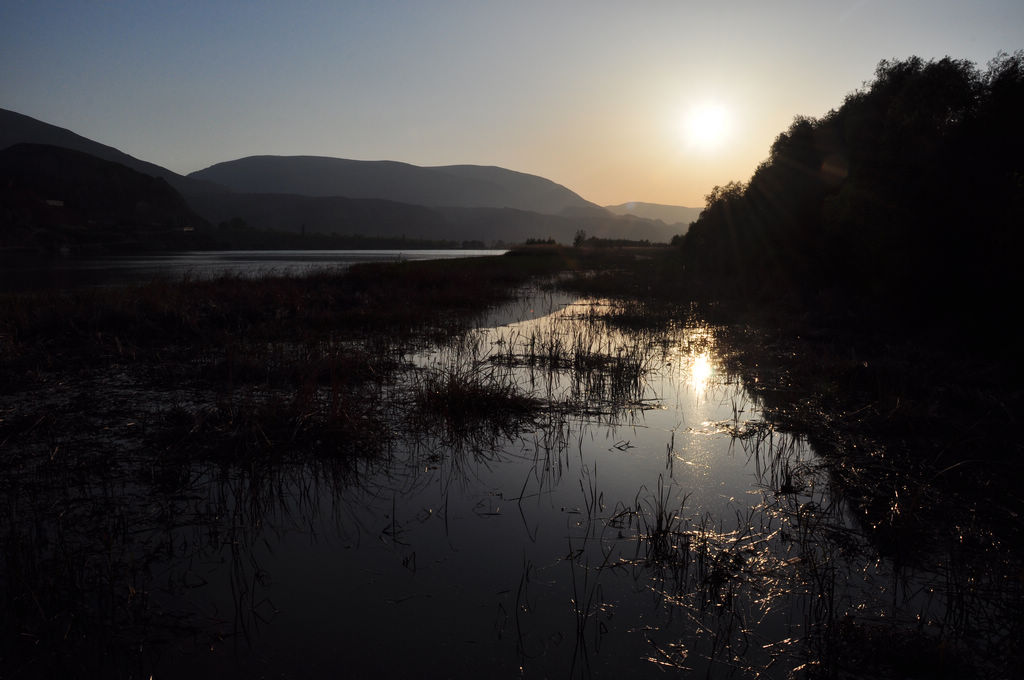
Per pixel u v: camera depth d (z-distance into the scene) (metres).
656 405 6.52
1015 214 8.60
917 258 10.11
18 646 2.68
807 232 15.77
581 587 3.18
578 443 5.35
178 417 5.63
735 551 3.54
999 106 9.70
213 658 2.62
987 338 8.53
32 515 3.87
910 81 11.44
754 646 2.75
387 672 2.56
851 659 2.66
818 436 5.48
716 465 4.85
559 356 8.93
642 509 4.07
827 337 10.05
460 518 3.92
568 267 32.28
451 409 6.10
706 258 22.92
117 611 2.92
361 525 3.81
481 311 14.54
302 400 5.66
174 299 12.10
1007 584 3.21
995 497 4.21
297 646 2.71
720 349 9.57
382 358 8.44
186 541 3.60
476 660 2.63
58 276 27.92
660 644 2.75
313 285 16.88
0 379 7.20
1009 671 2.58
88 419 5.75
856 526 3.85
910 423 5.57
